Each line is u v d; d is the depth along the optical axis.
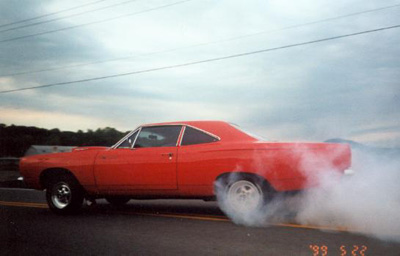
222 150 5.30
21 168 6.83
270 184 5.00
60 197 6.54
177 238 4.52
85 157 6.35
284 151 4.96
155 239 4.50
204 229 4.97
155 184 5.73
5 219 6.09
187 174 5.48
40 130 65.38
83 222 5.70
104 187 6.18
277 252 3.83
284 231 4.71
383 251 3.79
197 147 5.53
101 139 39.91
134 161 5.88
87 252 4.02
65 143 56.31
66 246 4.28
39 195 10.34
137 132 6.14
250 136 5.43
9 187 13.62
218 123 5.66
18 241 4.54
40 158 6.68
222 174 5.29
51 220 5.93
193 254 3.84
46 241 4.53
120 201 7.21
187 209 6.82
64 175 6.48
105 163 6.11
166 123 5.95
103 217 6.12
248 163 5.07
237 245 4.13
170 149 5.69
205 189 5.42
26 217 6.27
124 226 5.32
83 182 6.31
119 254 3.92
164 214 6.25
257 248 3.99
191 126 5.74
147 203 7.80
